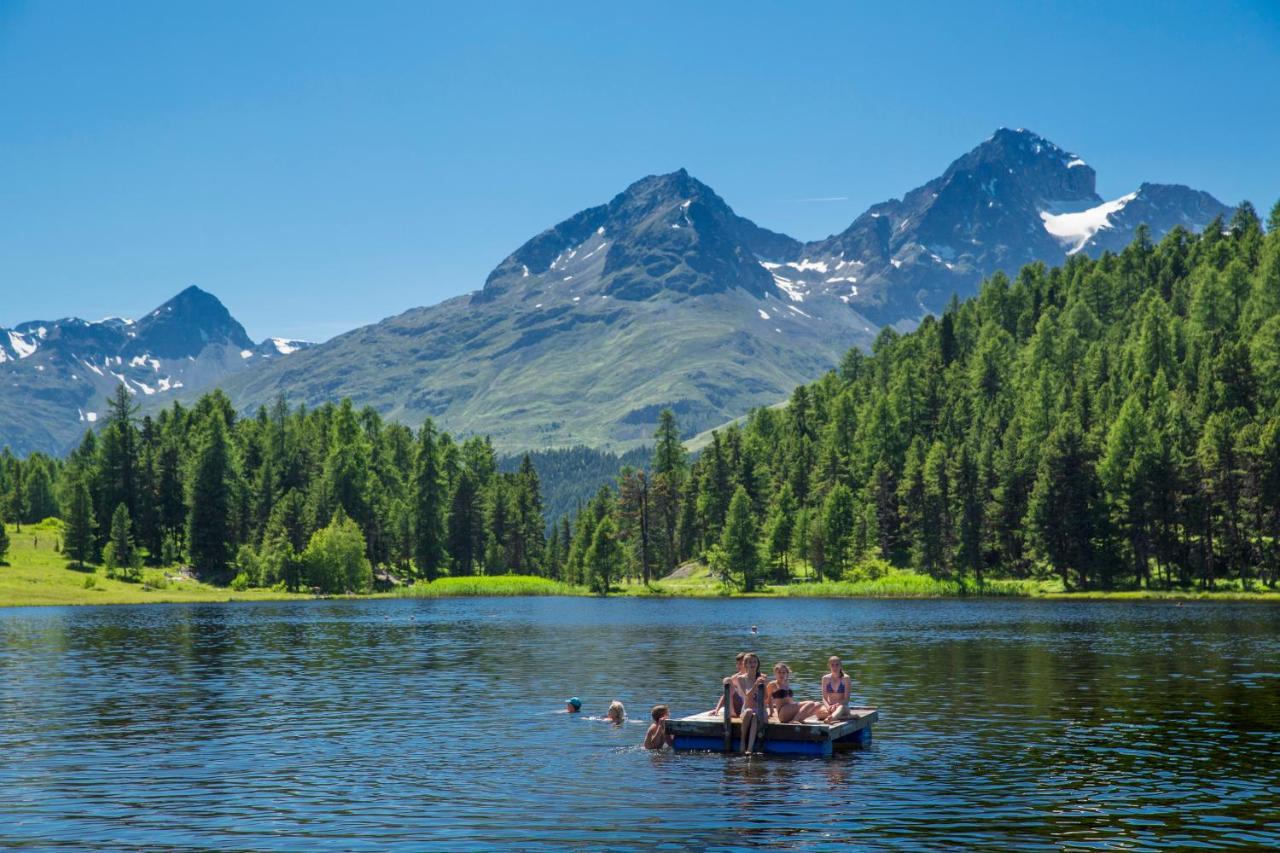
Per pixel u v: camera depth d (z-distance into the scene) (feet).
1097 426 562.66
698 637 280.10
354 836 80.28
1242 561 479.00
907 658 213.05
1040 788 94.53
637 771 103.55
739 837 79.71
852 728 112.78
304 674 191.31
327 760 109.50
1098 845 76.74
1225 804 88.12
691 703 152.05
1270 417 501.97
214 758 110.83
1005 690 160.45
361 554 619.26
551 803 90.48
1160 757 107.76
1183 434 516.32
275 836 80.43
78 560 606.14
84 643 263.49
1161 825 81.82
